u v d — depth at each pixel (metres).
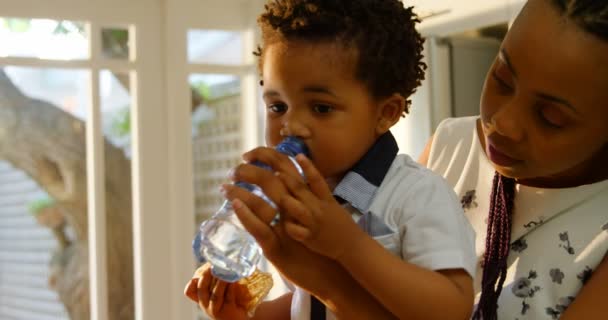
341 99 0.83
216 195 3.16
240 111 3.01
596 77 0.79
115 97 2.98
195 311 2.45
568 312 0.86
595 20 0.78
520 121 0.84
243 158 0.77
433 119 1.99
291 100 0.83
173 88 2.42
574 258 0.93
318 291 0.79
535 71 0.81
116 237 2.81
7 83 3.24
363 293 0.79
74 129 3.36
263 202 0.72
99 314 2.38
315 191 0.73
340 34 0.83
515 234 0.99
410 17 0.94
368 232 0.86
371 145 0.90
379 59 0.85
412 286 0.75
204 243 0.78
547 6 0.82
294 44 0.83
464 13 1.89
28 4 2.24
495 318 0.94
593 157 0.93
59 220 3.43
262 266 2.28
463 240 0.85
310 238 0.72
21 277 3.68
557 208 0.96
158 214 2.41
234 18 2.49
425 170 0.91
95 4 2.32
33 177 3.33
